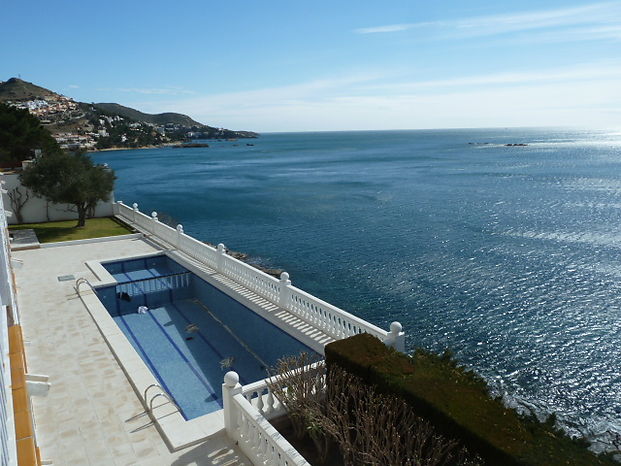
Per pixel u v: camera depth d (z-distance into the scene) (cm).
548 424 600
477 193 6281
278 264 3075
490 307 2330
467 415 600
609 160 11775
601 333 2045
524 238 3694
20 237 2395
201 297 1769
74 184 2619
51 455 767
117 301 1670
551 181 7506
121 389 977
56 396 948
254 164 12900
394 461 626
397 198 5969
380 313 2275
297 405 780
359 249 3428
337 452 762
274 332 1298
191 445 798
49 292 1584
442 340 2006
